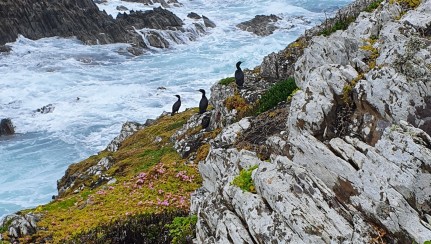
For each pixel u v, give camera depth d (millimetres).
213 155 13266
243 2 93688
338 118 10188
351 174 8922
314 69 11492
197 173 18578
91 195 18016
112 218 14812
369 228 8250
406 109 9242
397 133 8664
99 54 65062
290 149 10289
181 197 16500
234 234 9547
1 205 30734
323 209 8734
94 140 40688
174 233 12680
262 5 90438
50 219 15734
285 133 12391
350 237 8242
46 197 31844
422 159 8164
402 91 9352
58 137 41281
